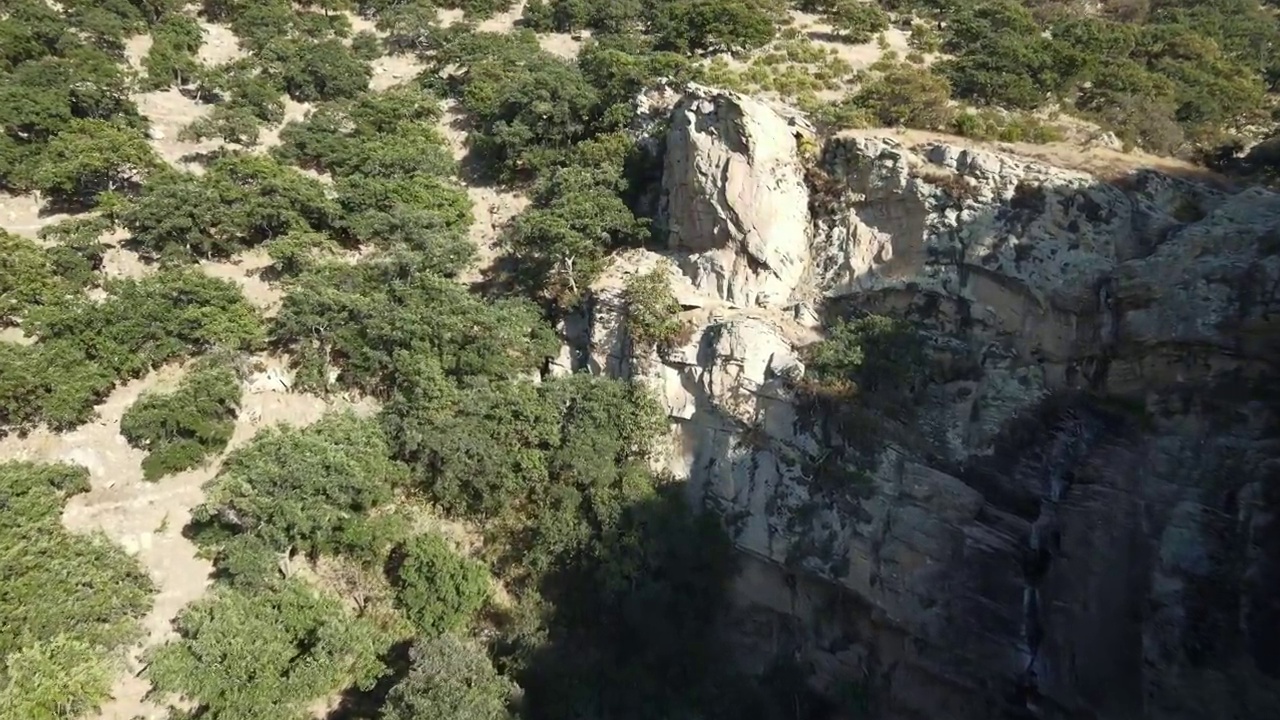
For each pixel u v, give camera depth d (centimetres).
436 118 5616
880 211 3547
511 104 5100
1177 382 2798
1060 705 2602
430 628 2889
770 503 3123
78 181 4094
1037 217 3275
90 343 3294
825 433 3109
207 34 6128
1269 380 2553
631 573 2934
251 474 2939
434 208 4506
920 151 3569
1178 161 3934
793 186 3694
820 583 3042
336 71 5747
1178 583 2394
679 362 3412
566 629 2902
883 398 3108
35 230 3981
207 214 3959
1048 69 4475
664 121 4334
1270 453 2381
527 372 3694
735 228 3619
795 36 5328
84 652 2423
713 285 3647
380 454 3206
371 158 4812
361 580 3023
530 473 3194
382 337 3550
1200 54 5062
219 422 3250
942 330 3322
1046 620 2733
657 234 3953
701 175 3706
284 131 5056
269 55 5800
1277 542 2231
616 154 4341
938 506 2927
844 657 2992
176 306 3547
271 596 2792
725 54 5159
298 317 3512
